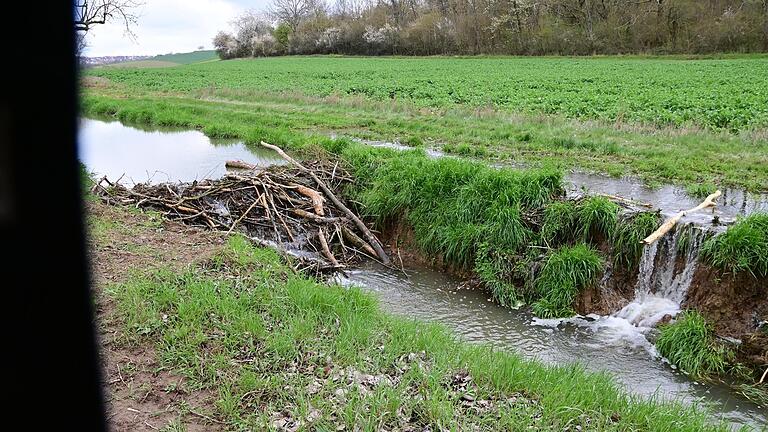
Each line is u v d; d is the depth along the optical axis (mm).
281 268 8727
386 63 59250
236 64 68062
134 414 5133
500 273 9914
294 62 67500
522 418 5262
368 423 5008
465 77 38281
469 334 8594
